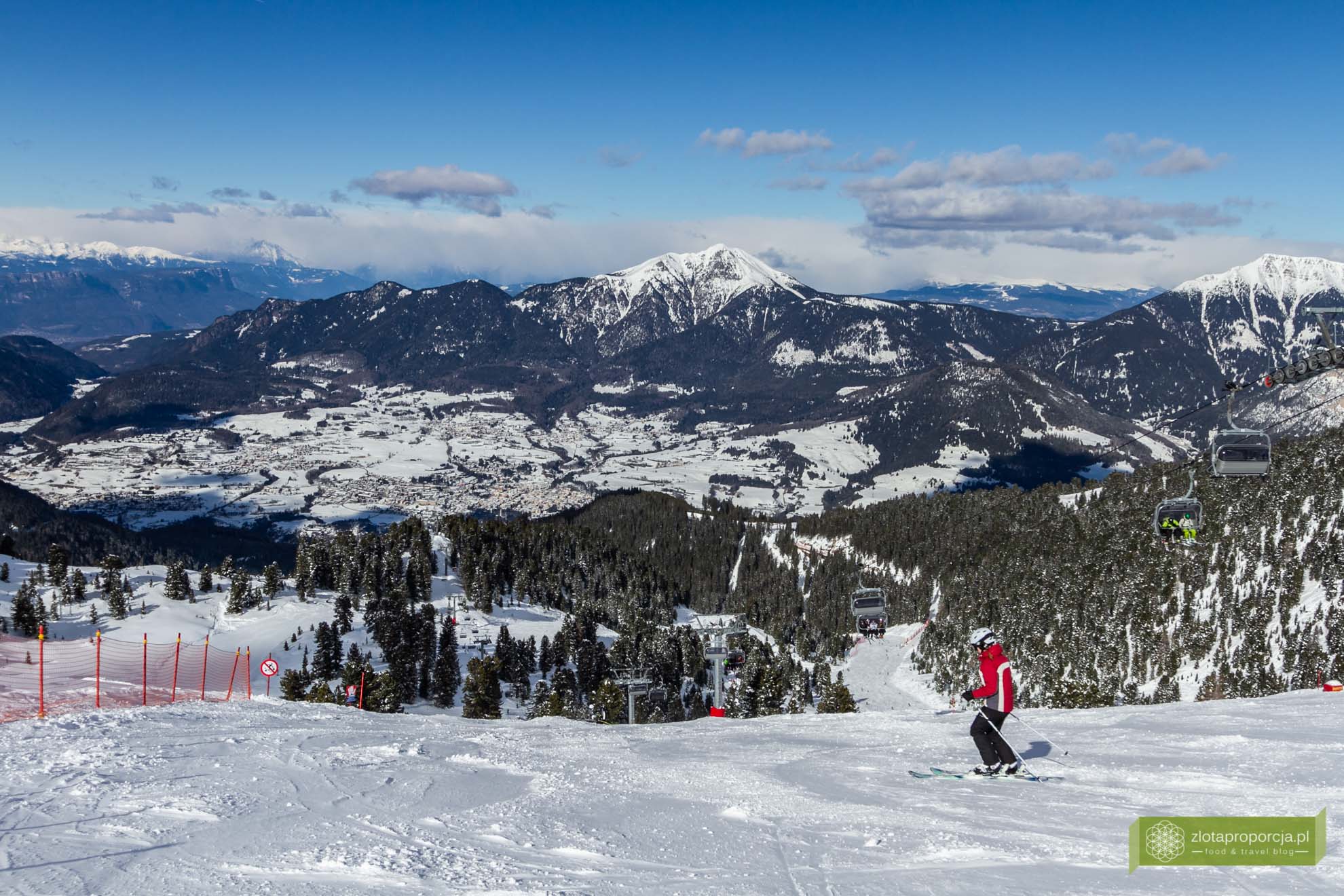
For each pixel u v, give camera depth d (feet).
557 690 348.38
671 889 27.99
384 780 44.65
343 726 67.15
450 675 338.95
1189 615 487.61
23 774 43.75
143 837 33.17
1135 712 67.46
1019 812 38.11
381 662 364.17
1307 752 46.88
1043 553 631.97
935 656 545.85
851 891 27.50
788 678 397.60
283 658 368.27
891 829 35.55
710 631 195.31
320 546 520.42
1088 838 33.76
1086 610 541.75
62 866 29.35
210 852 31.40
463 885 28.22
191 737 56.90
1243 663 434.71
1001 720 46.37
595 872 29.94
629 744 59.93
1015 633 555.69
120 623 410.52
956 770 47.88
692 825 36.58
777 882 28.63
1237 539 536.42
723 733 65.87
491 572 539.29
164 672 259.39
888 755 53.31
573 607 571.28
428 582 519.19
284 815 37.09
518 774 47.83
